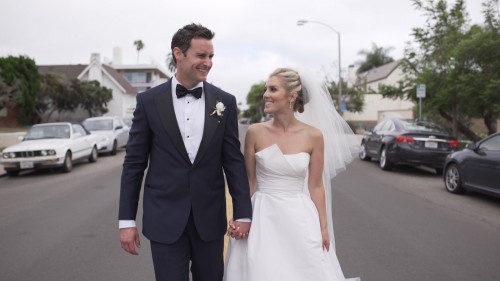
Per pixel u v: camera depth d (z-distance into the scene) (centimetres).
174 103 253
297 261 272
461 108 1534
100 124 1794
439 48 1627
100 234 566
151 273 426
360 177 1092
